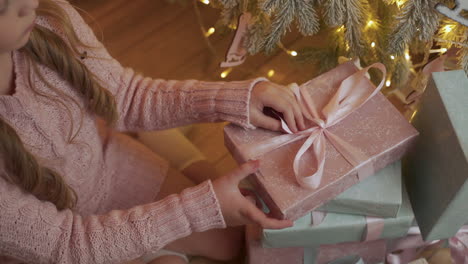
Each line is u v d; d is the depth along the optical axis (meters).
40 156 0.86
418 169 0.93
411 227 0.98
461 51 1.04
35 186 0.82
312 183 0.82
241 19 1.12
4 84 0.83
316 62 1.29
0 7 0.70
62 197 0.86
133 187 1.03
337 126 0.89
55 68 0.87
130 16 1.58
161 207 0.86
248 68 1.44
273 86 0.91
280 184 0.84
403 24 0.98
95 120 0.97
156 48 1.50
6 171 0.80
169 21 1.55
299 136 0.88
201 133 1.33
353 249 1.00
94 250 0.84
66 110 0.89
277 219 0.85
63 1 0.91
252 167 0.85
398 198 0.86
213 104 0.92
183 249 1.05
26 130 0.84
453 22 1.02
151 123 0.99
